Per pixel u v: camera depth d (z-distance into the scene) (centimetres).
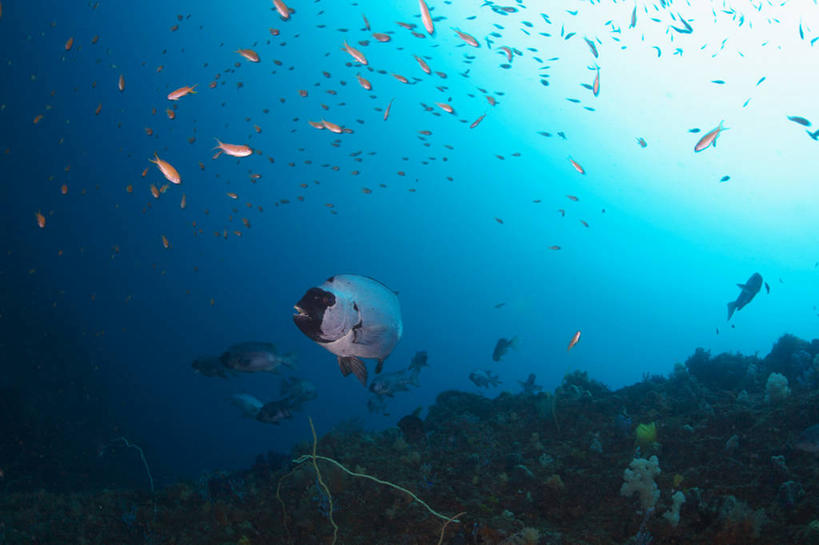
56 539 589
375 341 204
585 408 727
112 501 709
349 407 4538
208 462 2486
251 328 6203
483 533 414
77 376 2320
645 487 425
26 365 2138
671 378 834
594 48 757
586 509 462
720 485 457
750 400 644
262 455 763
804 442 439
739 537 366
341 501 529
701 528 393
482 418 829
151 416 2752
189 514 609
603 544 399
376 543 444
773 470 443
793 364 722
